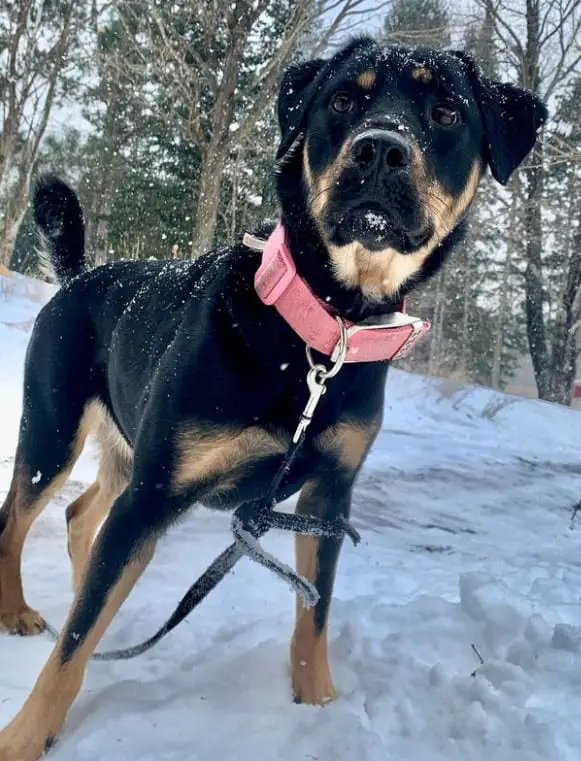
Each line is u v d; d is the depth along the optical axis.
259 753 0.58
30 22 4.38
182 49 3.70
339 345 0.63
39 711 0.59
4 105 4.48
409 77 0.70
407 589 1.01
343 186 0.64
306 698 0.67
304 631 0.69
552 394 4.95
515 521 1.46
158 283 0.80
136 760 0.56
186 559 1.05
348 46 0.75
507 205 4.52
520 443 2.42
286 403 0.64
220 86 3.62
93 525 0.93
